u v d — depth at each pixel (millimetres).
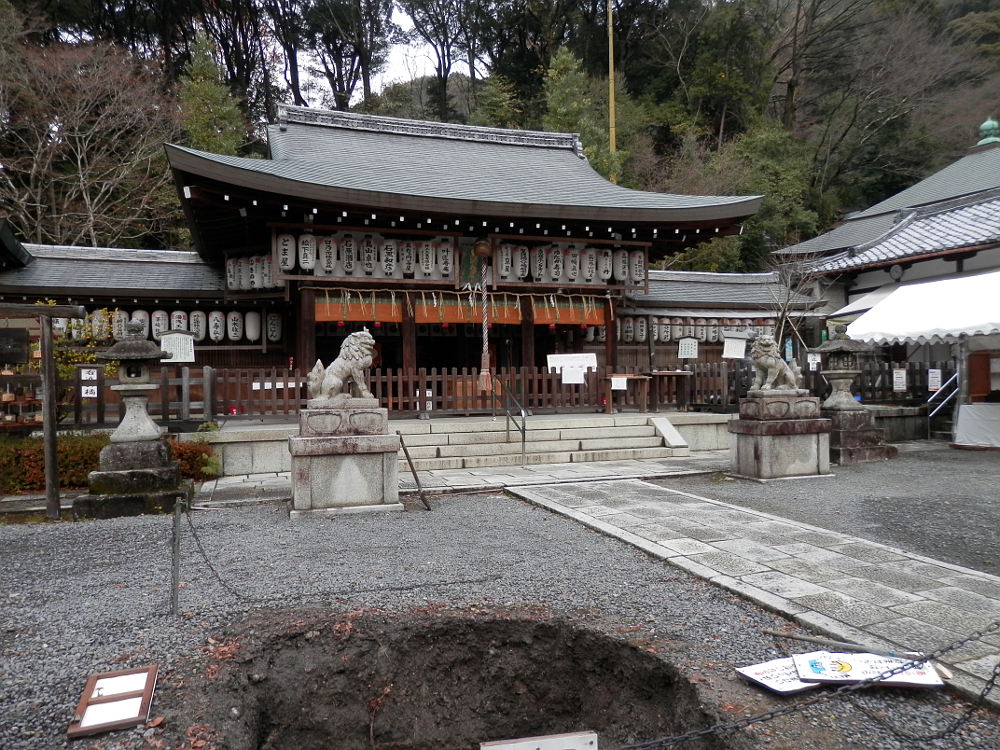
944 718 3090
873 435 11188
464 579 4977
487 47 37594
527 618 4238
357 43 36562
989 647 3689
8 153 21797
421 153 16625
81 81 20688
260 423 12094
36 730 3016
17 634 4027
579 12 34562
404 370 13656
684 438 12789
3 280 13281
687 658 3670
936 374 14930
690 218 13898
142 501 7375
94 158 21500
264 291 14078
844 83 36062
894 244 19422
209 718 3139
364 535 6336
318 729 3928
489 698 4258
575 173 17500
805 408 9703
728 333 17734
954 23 36375
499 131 18453
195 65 24391
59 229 21188
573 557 5578
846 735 2953
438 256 13797
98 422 9664
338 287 13391
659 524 6645
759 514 7090
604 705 3990
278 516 7230
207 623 4164
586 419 12414
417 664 4199
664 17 34844
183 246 24172
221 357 14867
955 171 25156
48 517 7199
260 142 29312
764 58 35375
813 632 3996
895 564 5262
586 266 14758
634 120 30359
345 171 13930
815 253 23859
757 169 29062
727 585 4758
